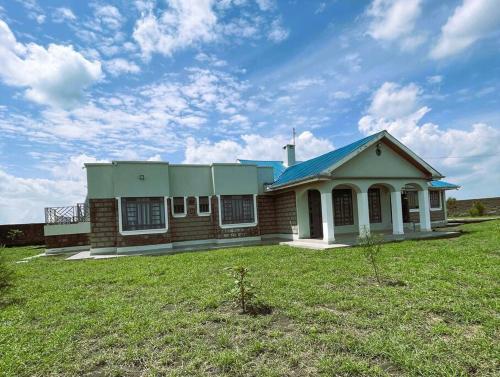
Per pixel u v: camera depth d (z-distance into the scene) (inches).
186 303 226.2
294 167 713.0
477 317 172.9
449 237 531.5
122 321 195.6
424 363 130.0
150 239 577.3
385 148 565.0
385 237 539.8
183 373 134.6
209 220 644.1
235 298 218.4
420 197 605.9
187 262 395.2
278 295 229.9
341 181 526.6
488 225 665.6
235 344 158.9
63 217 655.8
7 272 276.2
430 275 261.9
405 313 185.2
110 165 579.8
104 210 569.9
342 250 437.4
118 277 323.6
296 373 130.8
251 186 666.2
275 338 163.2
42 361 150.2
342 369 129.7
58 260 501.7
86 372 141.4
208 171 651.5
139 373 138.6
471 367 127.5
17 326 198.1
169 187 607.5
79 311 222.2
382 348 143.6
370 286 245.8
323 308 203.0
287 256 405.7
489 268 272.4
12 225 936.3
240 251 467.8
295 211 620.4
